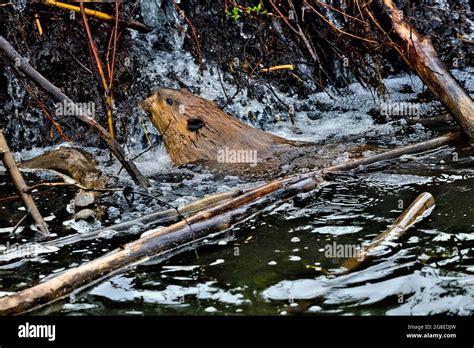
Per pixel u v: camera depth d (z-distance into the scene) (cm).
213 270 313
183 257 329
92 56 555
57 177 477
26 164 493
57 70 609
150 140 600
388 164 471
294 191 411
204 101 546
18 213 411
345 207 393
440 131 567
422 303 271
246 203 384
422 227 350
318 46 741
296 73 728
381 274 299
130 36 643
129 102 618
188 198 424
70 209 415
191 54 687
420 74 539
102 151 574
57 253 342
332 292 285
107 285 299
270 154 517
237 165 501
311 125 648
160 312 274
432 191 409
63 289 289
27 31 601
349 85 764
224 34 700
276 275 305
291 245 340
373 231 353
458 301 271
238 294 288
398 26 559
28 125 604
